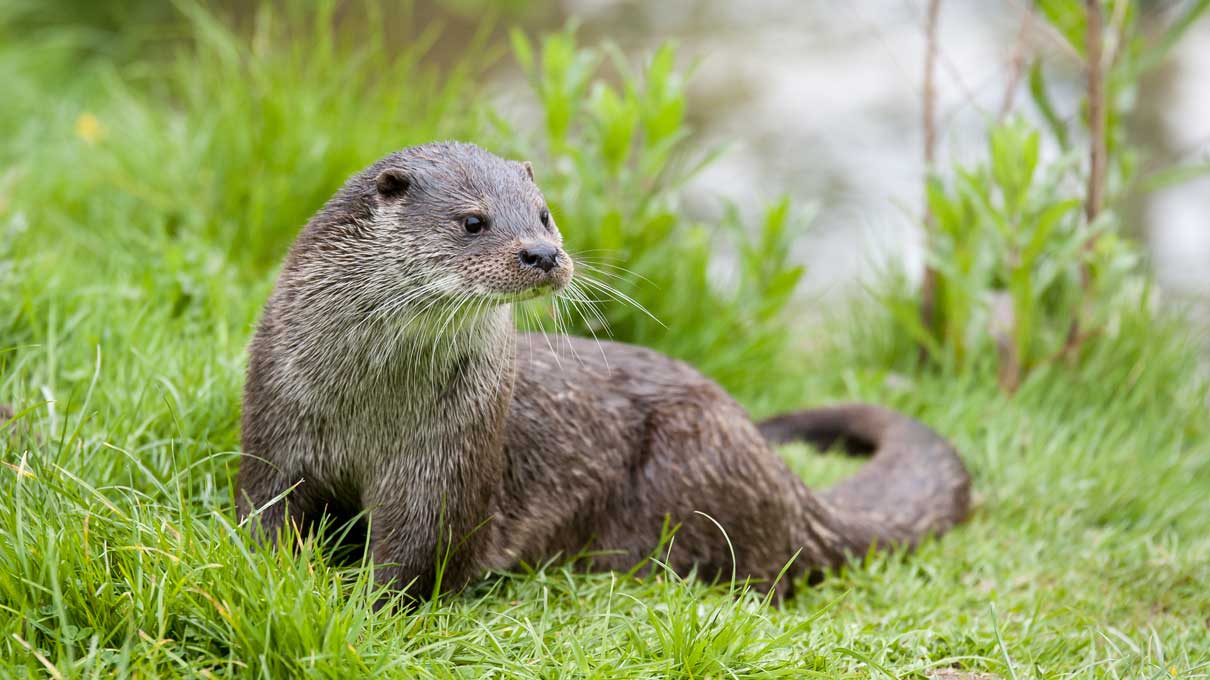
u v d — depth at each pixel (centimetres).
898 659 695
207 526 664
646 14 2731
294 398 679
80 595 570
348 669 554
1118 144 1176
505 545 755
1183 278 1630
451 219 684
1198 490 1039
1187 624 831
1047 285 1159
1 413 748
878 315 1292
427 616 653
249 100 1274
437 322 678
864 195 1964
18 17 1892
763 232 1207
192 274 982
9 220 1054
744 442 828
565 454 787
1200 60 2572
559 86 1130
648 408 825
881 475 973
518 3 2544
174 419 734
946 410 1139
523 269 670
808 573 866
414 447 687
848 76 2450
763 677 616
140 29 1923
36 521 605
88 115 1345
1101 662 700
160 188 1216
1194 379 1226
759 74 2462
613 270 1104
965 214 1178
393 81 1445
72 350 855
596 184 1119
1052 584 895
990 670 700
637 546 812
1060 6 1170
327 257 684
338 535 725
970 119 2148
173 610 578
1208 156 1362
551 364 806
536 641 618
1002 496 1024
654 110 1139
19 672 540
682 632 623
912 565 895
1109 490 1021
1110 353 1193
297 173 1197
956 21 2656
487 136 1255
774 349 1217
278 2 2052
